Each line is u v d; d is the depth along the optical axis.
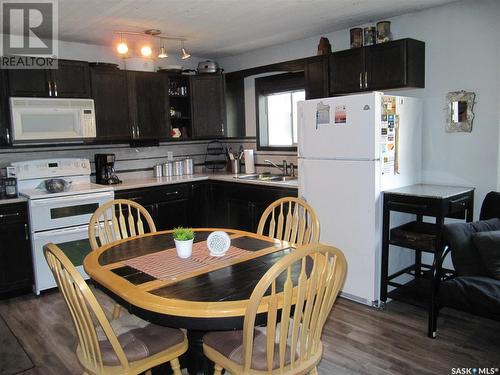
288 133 4.84
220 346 1.83
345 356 2.52
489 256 2.55
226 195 4.67
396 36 3.73
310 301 1.64
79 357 1.84
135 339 1.90
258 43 4.62
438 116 3.54
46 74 3.84
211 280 1.84
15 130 3.65
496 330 2.82
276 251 2.26
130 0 3.04
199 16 3.50
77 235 3.79
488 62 3.23
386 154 3.18
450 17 3.40
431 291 2.68
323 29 4.07
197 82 4.98
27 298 3.61
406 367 2.39
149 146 4.90
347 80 3.75
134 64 4.52
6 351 2.71
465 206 3.18
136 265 2.06
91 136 4.11
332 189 3.33
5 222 3.50
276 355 1.74
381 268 3.19
